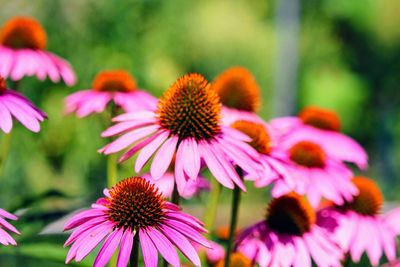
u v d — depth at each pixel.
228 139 0.75
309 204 0.85
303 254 0.81
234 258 0.82
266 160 0.80
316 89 4.50
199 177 0.88
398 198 3.14
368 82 4.86
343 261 0.86
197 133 0.74
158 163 0.72
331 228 0.85
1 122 0.76
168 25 1.79
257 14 3.91
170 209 0.70
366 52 4.84
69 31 1.62
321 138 1.03
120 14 1.66
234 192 0.78
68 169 1.55
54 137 1.54
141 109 0.97
